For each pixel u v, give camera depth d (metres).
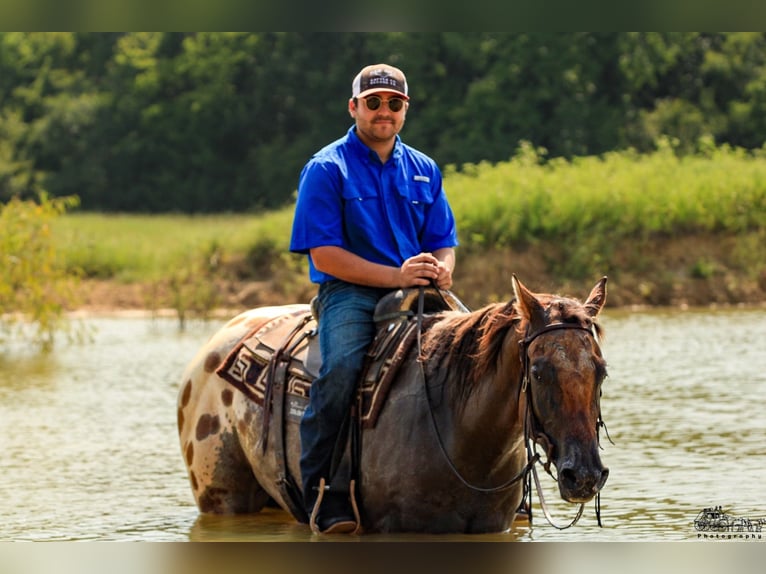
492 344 5.84
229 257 25.72
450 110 46.72
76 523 7.28
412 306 6.43
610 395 11.89
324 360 6.41
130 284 26.12
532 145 43.50
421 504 6.15
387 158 6.73
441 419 6.07
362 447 6.33
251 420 6.93
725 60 46.78
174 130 55.09
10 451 9.94
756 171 25.34
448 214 6.95
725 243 22.98
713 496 7.72
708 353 14.88
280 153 52.41
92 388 13.65
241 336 7.33
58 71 60.62
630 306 21.70
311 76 53.12
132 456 9.70
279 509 7.46
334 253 6.45
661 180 24.80
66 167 55.47
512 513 6.35
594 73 45.19
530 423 5.50
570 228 23.05
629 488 8.00
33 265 18.73
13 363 16.25
